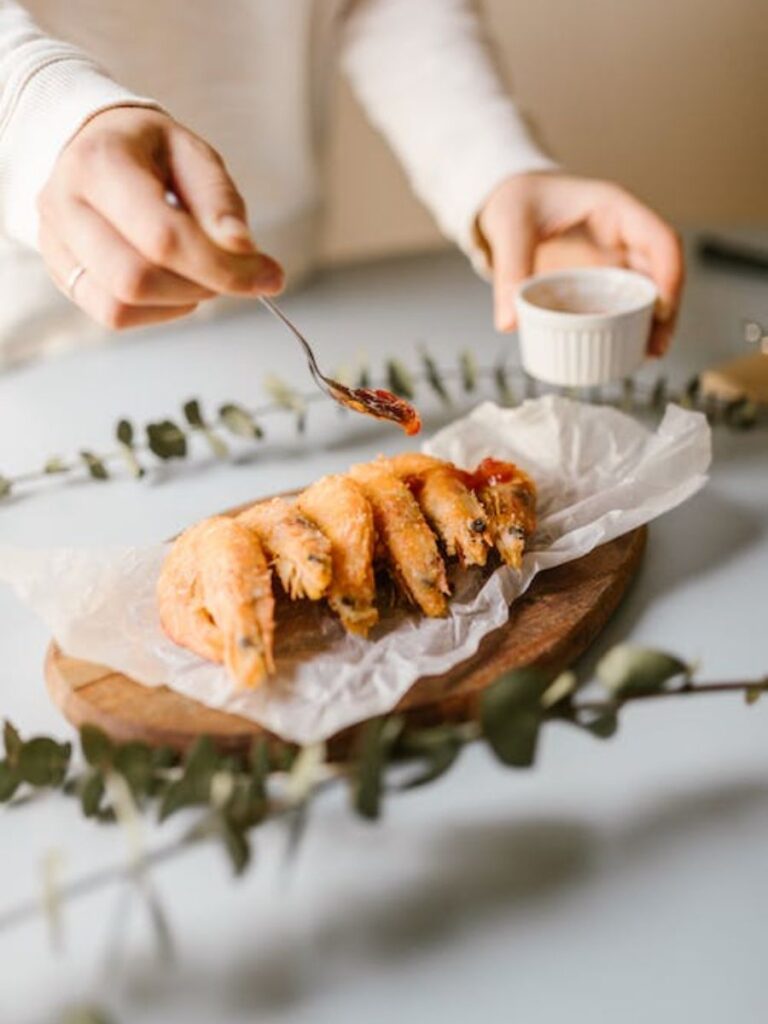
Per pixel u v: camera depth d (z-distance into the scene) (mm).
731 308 845
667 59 1286
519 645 484
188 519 613
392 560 503
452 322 849
